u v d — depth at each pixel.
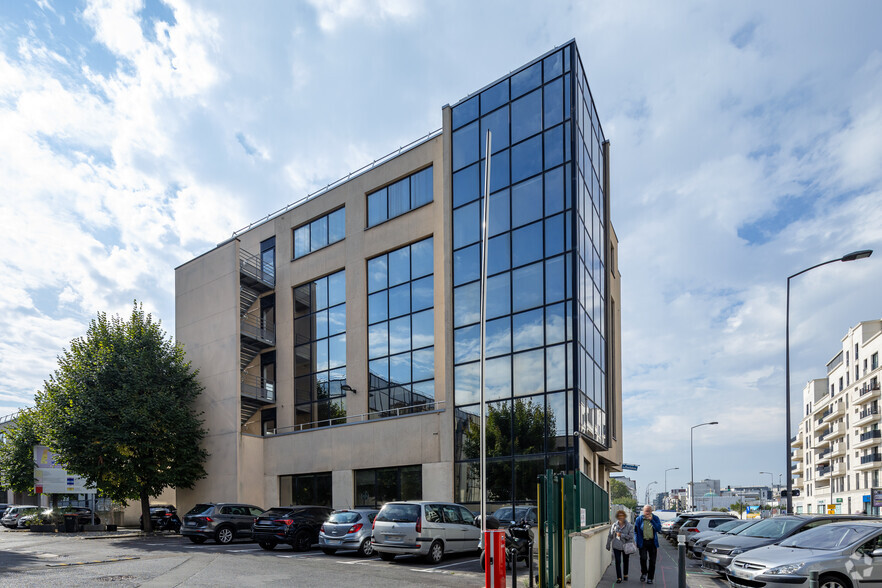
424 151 30.33
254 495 32.97
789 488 23.16
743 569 11.39
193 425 32.09
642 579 13.75
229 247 34.72
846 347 74.88
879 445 64.44
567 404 23.06
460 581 13.15
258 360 36.88
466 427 25.95
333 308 33.62
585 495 13.63
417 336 29.19
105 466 28.75
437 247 28.83
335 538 18.41
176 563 15.56
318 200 35.34
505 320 25.59
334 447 30.44
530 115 26.31
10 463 41.03
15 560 16.14
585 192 26.19
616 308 40.41
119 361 30.20
